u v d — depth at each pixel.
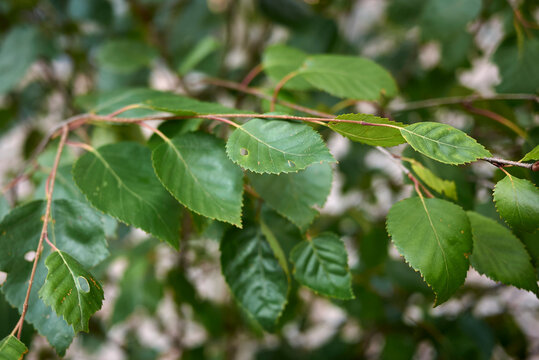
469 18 0.68
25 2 0.93
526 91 0.65
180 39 1.04
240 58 1.22
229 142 0.52
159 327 1.20
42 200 0.55
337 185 1.21
